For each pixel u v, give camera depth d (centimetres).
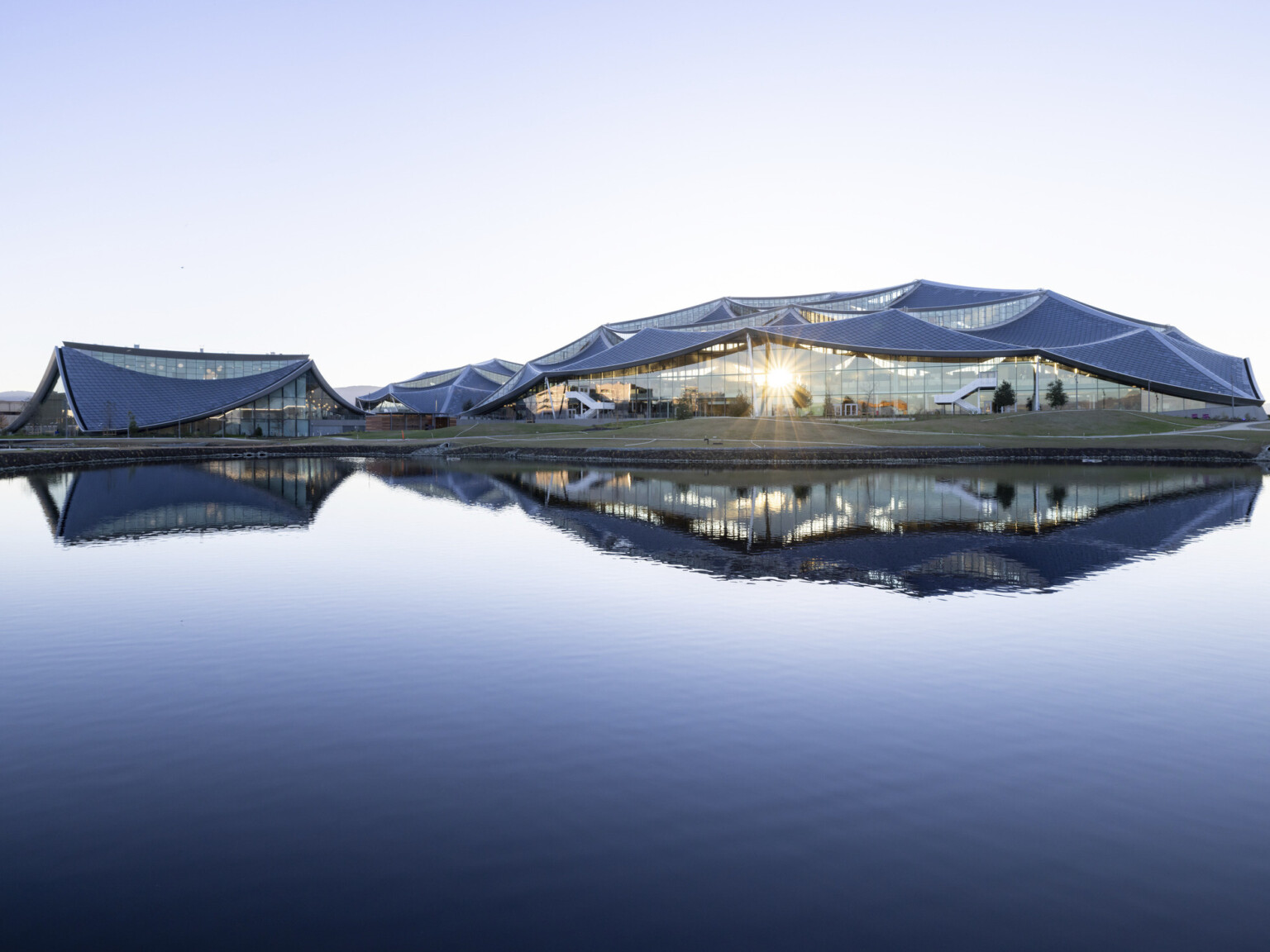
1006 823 798
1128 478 4878
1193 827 793
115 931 638
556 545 2436
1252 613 1614
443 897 681
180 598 1738
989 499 3744
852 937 632
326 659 1303
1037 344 9612
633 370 9525
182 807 825
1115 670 1260
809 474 5231
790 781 881
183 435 9969
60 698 1129
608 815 809
